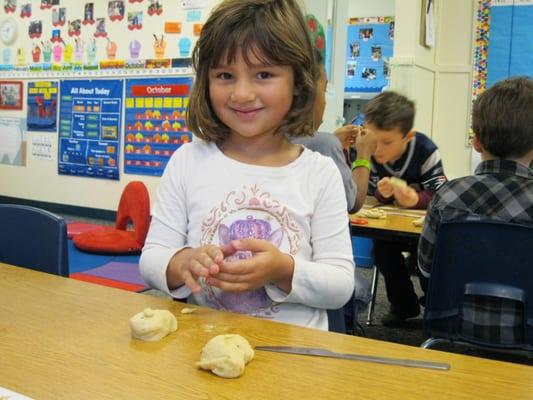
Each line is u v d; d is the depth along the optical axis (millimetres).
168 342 585
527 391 489
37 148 4977
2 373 497
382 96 2236
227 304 839
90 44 4539
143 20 4246
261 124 846
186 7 4051
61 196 4891
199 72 880
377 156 2236
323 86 1369
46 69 4820
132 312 680
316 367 531
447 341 1271
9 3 4945
